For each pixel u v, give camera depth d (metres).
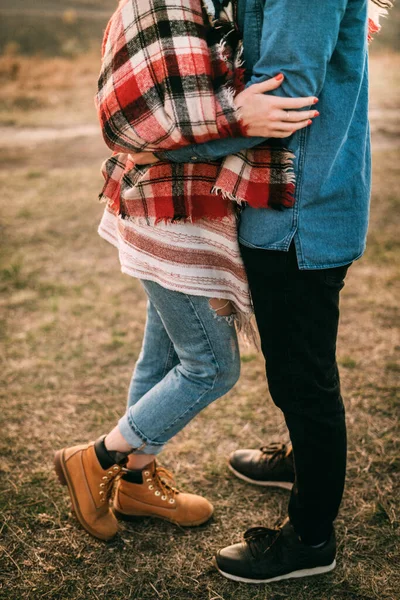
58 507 1.80
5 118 9.79
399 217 4.48
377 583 1.53
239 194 1.19
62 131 8.90
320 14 1.04
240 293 1.34
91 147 7.78
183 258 1.34
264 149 1.18
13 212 4.73
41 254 3.89
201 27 1.15
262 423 2.20
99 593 1.51
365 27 1.17
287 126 1.10
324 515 1.47
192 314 1.39
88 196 5.16
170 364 1.67
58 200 5.05
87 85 12.93
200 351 1.43
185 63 1.13
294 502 1.48
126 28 1.20
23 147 7.79
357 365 2.56
